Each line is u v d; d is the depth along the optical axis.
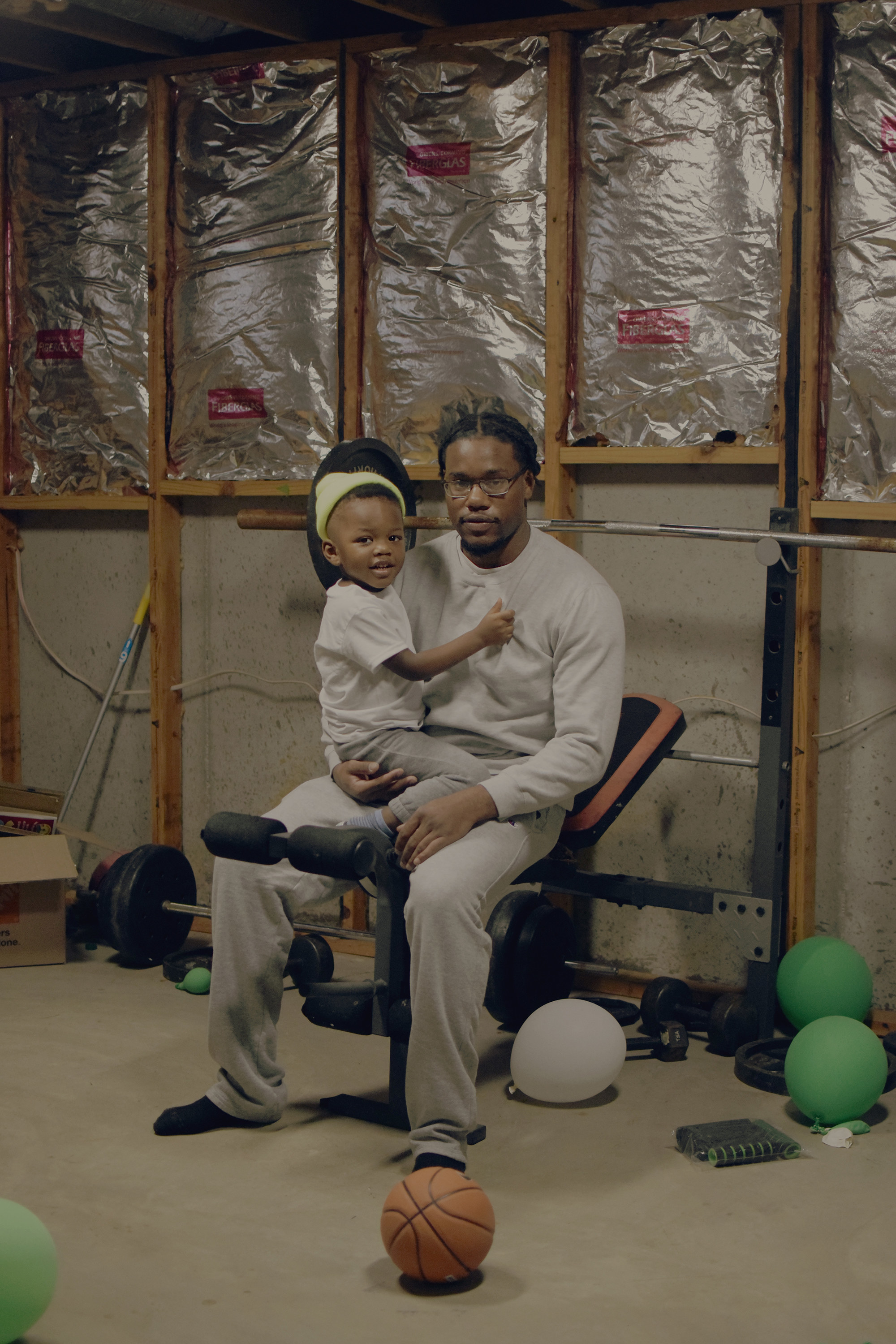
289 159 3.84
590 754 2.51
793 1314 1.90
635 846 3.61
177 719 4.21
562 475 3.55
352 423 3.79
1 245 4.31
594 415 3.53
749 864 3.47
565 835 2.87
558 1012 2.74
